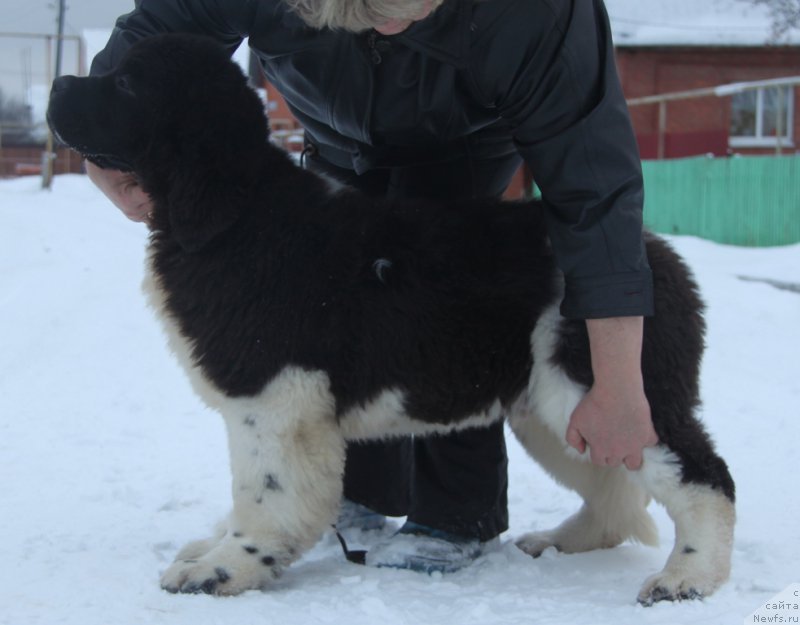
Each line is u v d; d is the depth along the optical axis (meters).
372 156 3.69
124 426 5.96
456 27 3.10
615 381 3.10
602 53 3.17
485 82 3.19
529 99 3.13
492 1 3.06
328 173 3.91
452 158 3.69
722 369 7.71
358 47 3.30
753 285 11.59
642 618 2.89
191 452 5.37
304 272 3.21
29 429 5.81
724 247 16.44
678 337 3.20
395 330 3.25
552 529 3.99
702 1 24.58
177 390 7.01
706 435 3.27
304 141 4.05
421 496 3.74
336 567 3.60
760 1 22.30
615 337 3.08
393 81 3.34
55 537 3.75
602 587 3.31
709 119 23.86
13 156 39.94
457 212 3.44
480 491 3.71
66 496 4.43
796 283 12.10
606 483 3.74
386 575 3.48
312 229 3.28
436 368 3.29
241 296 3.17
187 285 3.22
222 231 3.21
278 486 3.22
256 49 3.56
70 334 8.82
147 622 2.86
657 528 3.86
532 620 2.92
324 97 3.48
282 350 3.16
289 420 3.21
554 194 3.16
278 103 22.55
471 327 3.28
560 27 3.06
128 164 3.37
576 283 3.12
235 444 3.26
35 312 9.68
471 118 3.45
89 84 3.28
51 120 3.32
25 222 17.09
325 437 3.28
